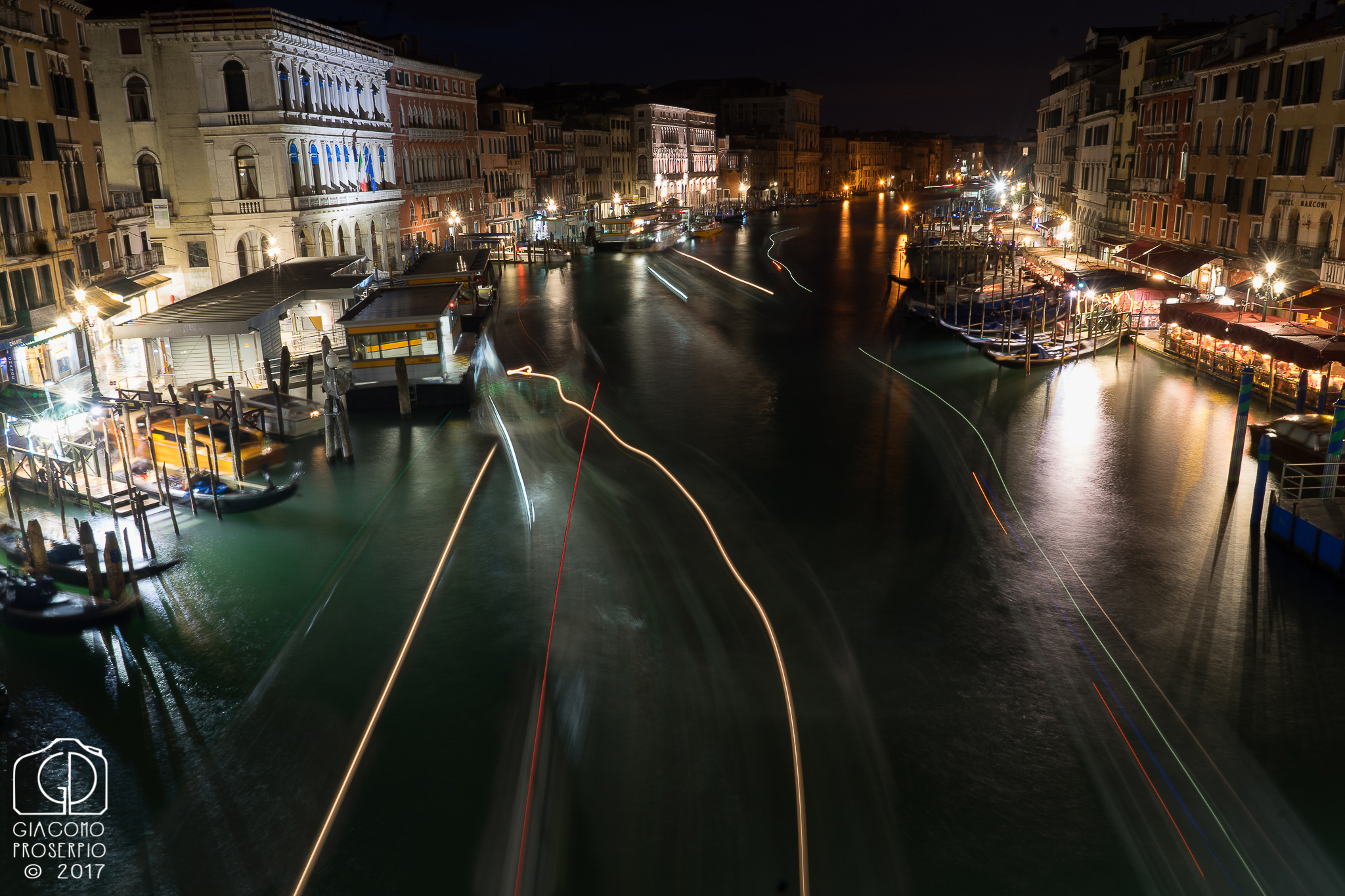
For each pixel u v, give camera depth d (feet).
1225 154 125.29
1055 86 259.19
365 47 181.16
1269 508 60.75
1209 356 105.40
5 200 88.22
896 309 164.76
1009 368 112.47
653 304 174.60
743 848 33.94
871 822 35.19
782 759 38.81
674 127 414.62
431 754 39.93
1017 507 66.33
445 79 229.86
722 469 76.38
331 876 33.42
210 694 44.78
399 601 53.72
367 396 96.58
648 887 32.30
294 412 88.74
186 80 137.69
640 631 49.67
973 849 33.88
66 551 58.23
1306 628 48.78
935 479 72.90
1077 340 120.98
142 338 96.07
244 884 33.17
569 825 35.37
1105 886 32.22
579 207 333.62
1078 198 216.33
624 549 60.34
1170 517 63.77
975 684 44.24
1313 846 33.96
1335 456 58.65
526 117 289.12
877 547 60.13
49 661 47.75
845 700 43.06
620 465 78.02
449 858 34.04
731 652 47.39
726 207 443.32
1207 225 131.23
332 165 161.99
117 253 118.73
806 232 350.23
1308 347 78.07
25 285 91.20
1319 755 38.86
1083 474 73.00
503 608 52.54
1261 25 124.47
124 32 135.64
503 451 82.07
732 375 112.68
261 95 139.03
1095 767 38.27
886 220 412.77
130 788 38.27
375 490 72.49
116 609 51.78
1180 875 32.68
